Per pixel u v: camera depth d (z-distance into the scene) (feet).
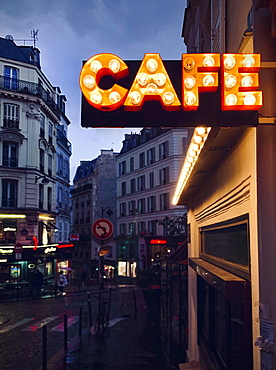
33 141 105.09
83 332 40.42
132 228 152.87
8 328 45.14
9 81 102.17
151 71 10.48
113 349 31.22
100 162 193.06
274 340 9.41
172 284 34.37
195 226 29.09
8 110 101.76
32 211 102.06
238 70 9.97
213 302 21.40
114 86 10.49
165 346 31.83
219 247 19.06
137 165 152.05
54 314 54.60
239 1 12.63
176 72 10.74
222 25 14.66
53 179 120.88
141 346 32.01
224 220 16.90
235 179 13.73
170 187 128.77
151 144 142.20
